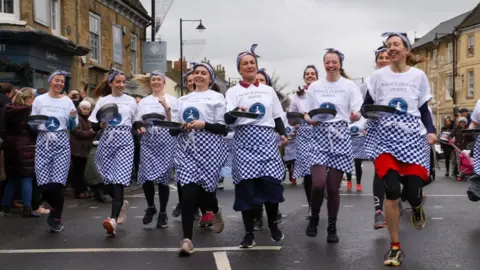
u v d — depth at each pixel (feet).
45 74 51.93
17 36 47.06
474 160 27.27
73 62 58.75
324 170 21.33
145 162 25.16
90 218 28.17
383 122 18.31
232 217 28.17
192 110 20.70
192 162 20.38
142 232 24.16
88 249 20.83
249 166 20.11
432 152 39.70
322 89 21.99
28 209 28.43
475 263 18.24
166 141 25.08
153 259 19.26
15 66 47.34
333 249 20.45
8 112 27.91
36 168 24.34
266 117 20.48
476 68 144.15
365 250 20.26
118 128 24.12
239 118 20.40
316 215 22.00
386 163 18.08
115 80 24.53
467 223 25.63
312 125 21.86
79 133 32.91
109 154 23.99
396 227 18.15
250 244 20.80
